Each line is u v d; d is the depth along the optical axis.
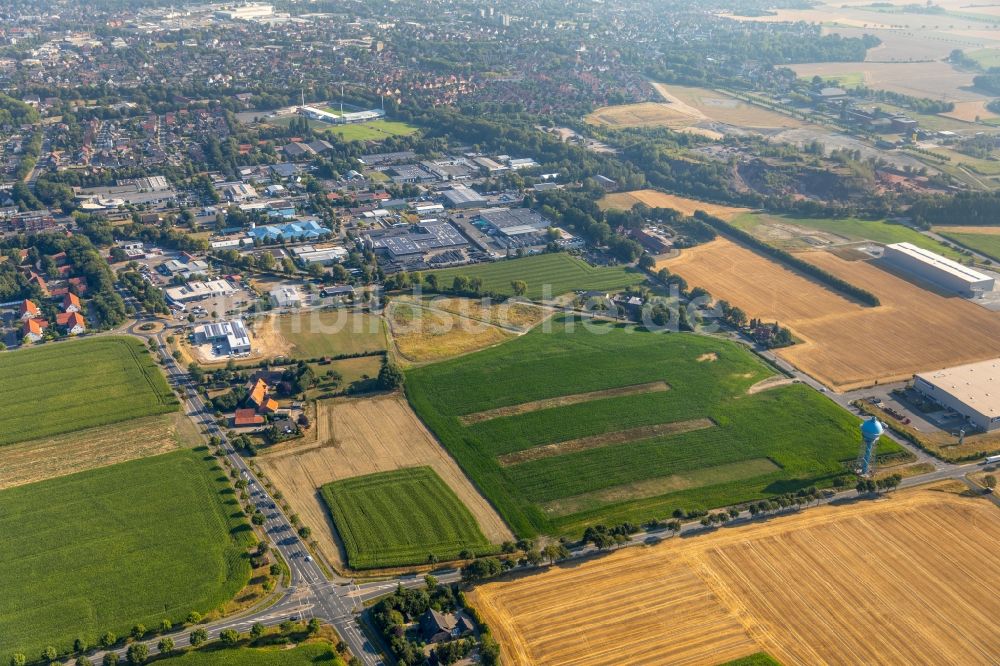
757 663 192.25
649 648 195.88
